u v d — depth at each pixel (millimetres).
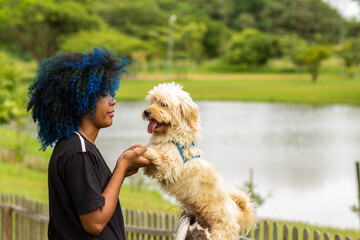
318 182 14281
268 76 81125
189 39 88188
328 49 70625
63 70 2521
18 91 15289
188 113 3414
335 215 10828
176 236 3414
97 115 2547
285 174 15359
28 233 6648
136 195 11289
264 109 37531
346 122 29266
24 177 14328
